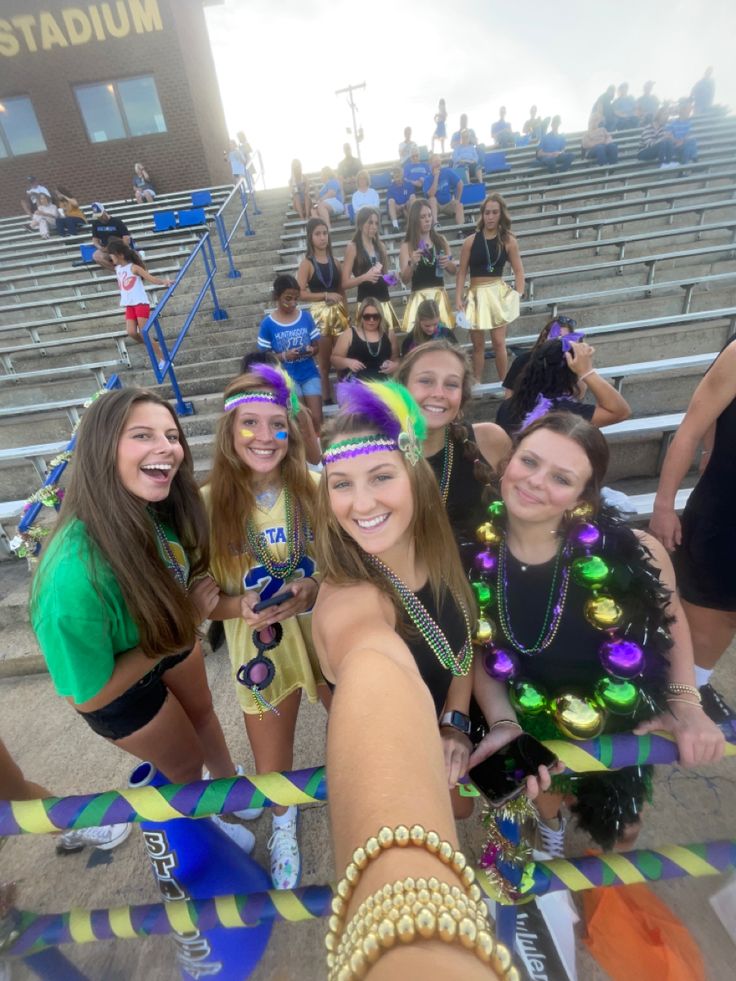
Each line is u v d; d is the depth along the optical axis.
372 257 4.28
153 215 10.26
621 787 1.27
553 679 1.21
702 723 1.03
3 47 11.44
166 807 0.97
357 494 0.96
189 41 12.45
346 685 0.74
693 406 1.64
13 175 12.62
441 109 12.27
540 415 1.34
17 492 3.99
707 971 1.30
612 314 5.29
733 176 7.64
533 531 1.17
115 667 1.26
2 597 3.06
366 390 1.00
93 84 11.98
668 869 1.13
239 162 10.67
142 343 5.85
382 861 0.51
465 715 1.15
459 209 7.72
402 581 1.08
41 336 6.54
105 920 1.20
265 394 1.45
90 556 1.15
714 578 1.68
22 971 1.26
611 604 1.08
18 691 2.64
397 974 0.43
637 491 3.40
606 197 8.38
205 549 1.54
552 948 1.22
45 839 1.84
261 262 7.63
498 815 1.19
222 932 1.31
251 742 1.68
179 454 1.26
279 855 1.64
